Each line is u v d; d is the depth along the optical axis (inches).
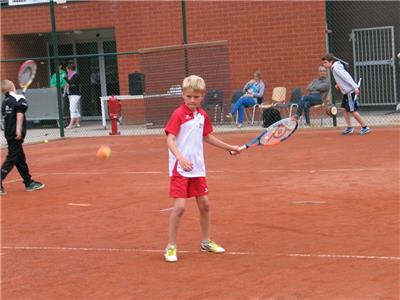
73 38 1123.9
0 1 1049.5
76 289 246.5
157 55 892.6
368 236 298.0
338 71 692.7
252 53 903.7
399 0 868.6
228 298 225.6
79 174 557.9
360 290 226.1
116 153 692.1
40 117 935.7
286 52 884.0
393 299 215.6
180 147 281.0
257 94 836.6
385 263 255.4
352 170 482.9
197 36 935.7
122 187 474.9
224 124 863.7
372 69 893.2
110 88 1109.1
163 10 957.2
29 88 985.5
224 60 872.3
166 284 246.1
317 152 591.8
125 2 980.6
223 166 546.6
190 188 284.5
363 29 895.7
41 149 774.5
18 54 1084.5
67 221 370.9
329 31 860.6
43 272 271.7
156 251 295.3
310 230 315.6
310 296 223.0
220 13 916.6
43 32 1039.6
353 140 659.4
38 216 390.6
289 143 668.7
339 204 370.3
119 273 264.1
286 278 243.9
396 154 548.7
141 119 975.6
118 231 338.6
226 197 410.0
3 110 482.0
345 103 700.7
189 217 360.8
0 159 705.0
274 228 323.6
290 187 431.5
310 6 864.9
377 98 892.0
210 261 273.9
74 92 991.6
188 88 280.4
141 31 975.6
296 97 811.4
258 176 484.7
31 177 535.8
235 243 300.2
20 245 320.8
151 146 737.6
